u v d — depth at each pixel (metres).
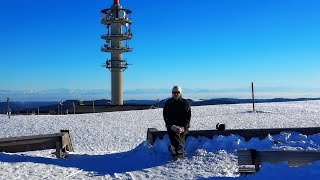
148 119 33.50
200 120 31.27
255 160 7.70
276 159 7.51
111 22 63.25
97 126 28.62
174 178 8.49
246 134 11.16
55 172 9.21
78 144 21.42
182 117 10.36
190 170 9.15
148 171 9.26
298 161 7.39
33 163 10.00
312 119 29.50
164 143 11.10
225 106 46.41
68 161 10.55
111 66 64.31
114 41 64.19
